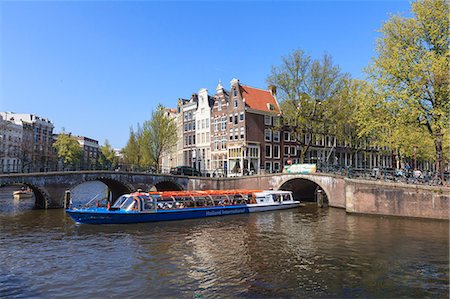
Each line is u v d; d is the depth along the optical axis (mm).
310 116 33375
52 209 27328
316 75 32906
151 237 17188
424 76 20438
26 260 12898
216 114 46375
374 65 23484
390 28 22828
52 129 85438
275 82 34125
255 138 42375
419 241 15375
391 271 11258
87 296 9344
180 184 35250
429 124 21625
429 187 20547
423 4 21391
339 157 50688
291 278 10641
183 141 53188
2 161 62500
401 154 39344
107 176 30516
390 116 22766
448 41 20938
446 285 10008
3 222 21406
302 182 36062
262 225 20812
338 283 10188
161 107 44281
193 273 11219
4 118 76375
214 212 24734
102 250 14453
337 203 28750
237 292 9516
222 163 44750
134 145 54688
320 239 16203
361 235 16906
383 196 22625
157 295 9367
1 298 9250
